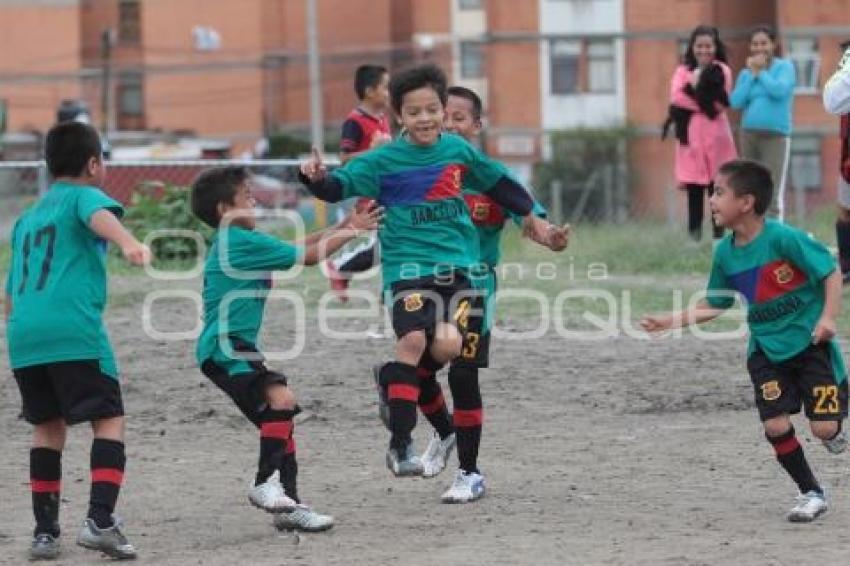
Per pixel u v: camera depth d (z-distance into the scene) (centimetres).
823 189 9431
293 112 13725
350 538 1605
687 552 1494
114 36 13700
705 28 3538
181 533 1659
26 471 1991
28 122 13225
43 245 1568
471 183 1748
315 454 2053
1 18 13200
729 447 2006
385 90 2927
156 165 3975
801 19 10781
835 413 1616
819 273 1597
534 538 1574
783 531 1579
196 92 13700
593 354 2611
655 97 11569
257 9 13662
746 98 3519
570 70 11738
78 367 1550
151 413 2308
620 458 1970
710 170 3578
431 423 1856
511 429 2156
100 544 1534
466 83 12094
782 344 1625
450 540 1578
